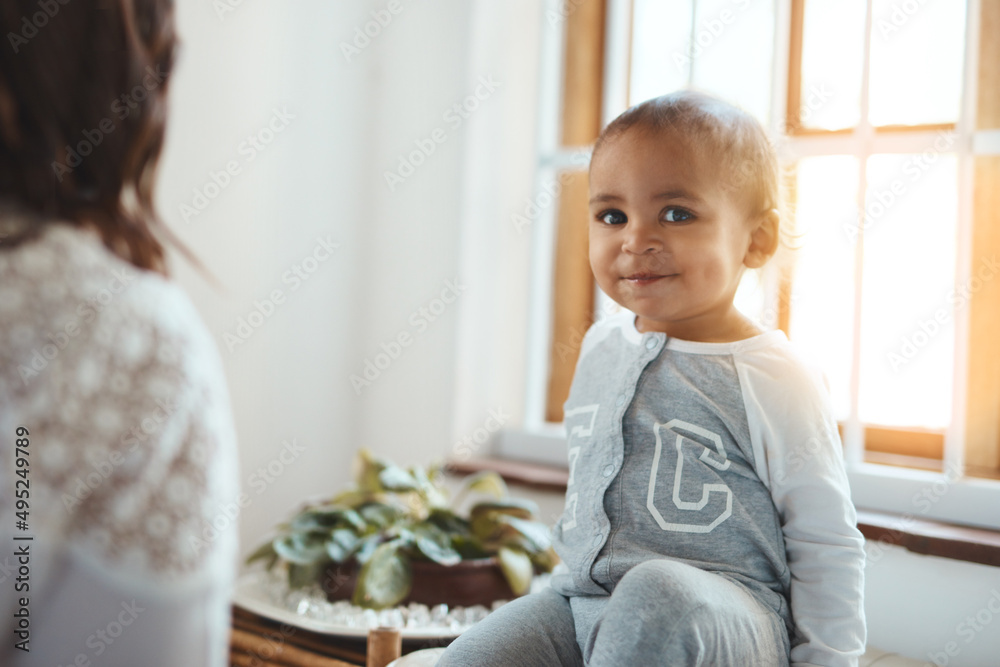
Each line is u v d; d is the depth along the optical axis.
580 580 0.81
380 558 1.06
